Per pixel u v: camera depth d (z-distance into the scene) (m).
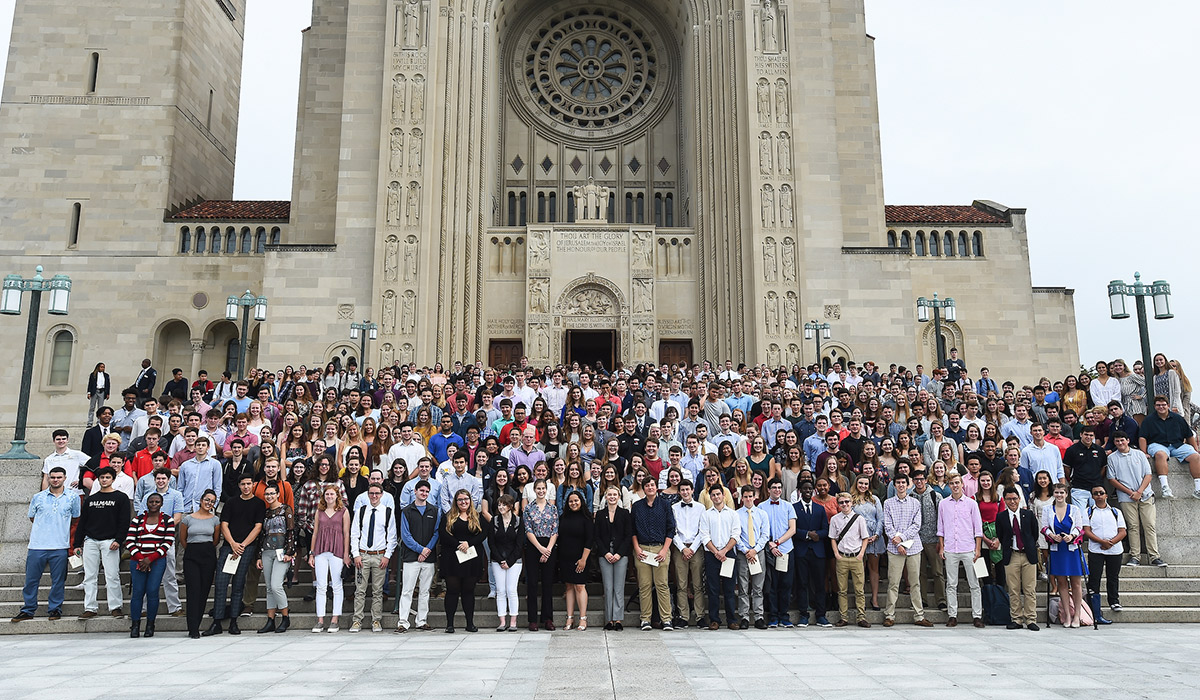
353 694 8.75
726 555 13.58
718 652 11.24
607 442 15.49
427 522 13.61
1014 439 14.86
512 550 13.57
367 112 33.75
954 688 8.97
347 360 31.53
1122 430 16.70
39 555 13.99
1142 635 12.80
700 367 24.88
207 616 14.18
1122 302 19.03
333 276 32.28
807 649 11.49
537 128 40.62
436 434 16.27
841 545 14.00
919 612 14.02
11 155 37.09
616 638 12.59
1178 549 16.28
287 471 15.16
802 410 17.92
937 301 26.02
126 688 9.11
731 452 15.43
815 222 33.12
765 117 33.34
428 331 31.66
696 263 34.88
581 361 37.94
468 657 10.90
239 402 20.59
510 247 34.97
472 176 34.31
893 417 17.42
